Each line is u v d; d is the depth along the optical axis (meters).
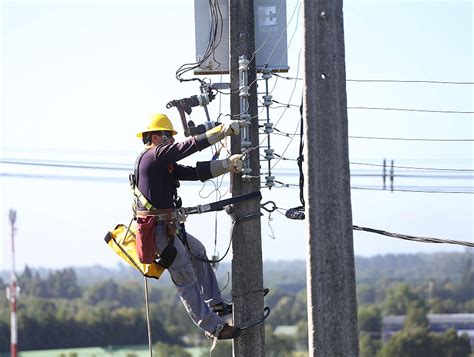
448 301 148.00
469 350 106.12
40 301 126.44
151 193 15.05
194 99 16.61
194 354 114.69
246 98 15.99
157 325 123.25
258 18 16.88
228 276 16.23
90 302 151.25
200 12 17.39
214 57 17.23
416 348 105.62
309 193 13.04
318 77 13.15
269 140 16.36
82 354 112.94
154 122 15.83
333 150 13.07
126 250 15.80
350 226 13.03
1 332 112.06
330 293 12.91
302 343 120.25
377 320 127.12
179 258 15.12
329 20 13.20
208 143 14.86
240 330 15.28
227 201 15.47
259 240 15.71
